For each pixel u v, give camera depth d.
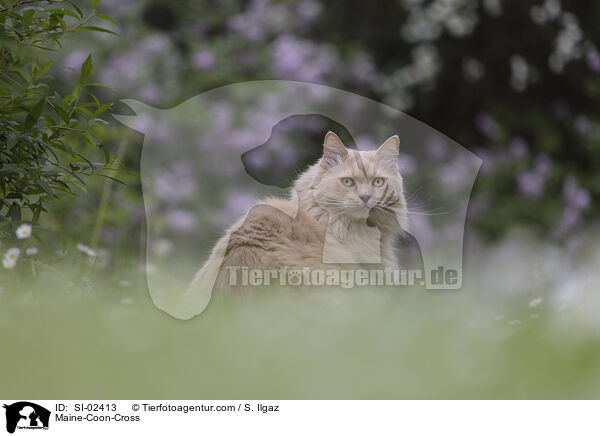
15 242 6.34
